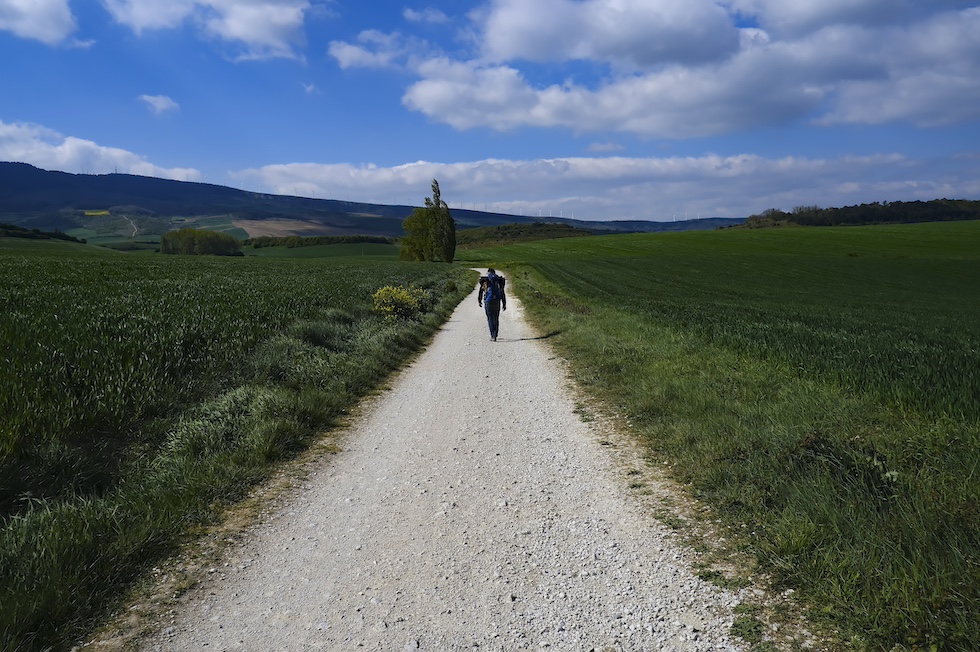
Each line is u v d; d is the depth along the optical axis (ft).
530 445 21.07
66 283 68.49
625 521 14.39
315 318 48.24
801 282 177.06
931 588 9.53
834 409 19.67
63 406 18.92
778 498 14.06
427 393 30.63
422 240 286.66
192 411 23.15
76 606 10.82
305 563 12.75
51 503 14.52
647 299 94.32
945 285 175.42
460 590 11.44
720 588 11.11
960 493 12.10
